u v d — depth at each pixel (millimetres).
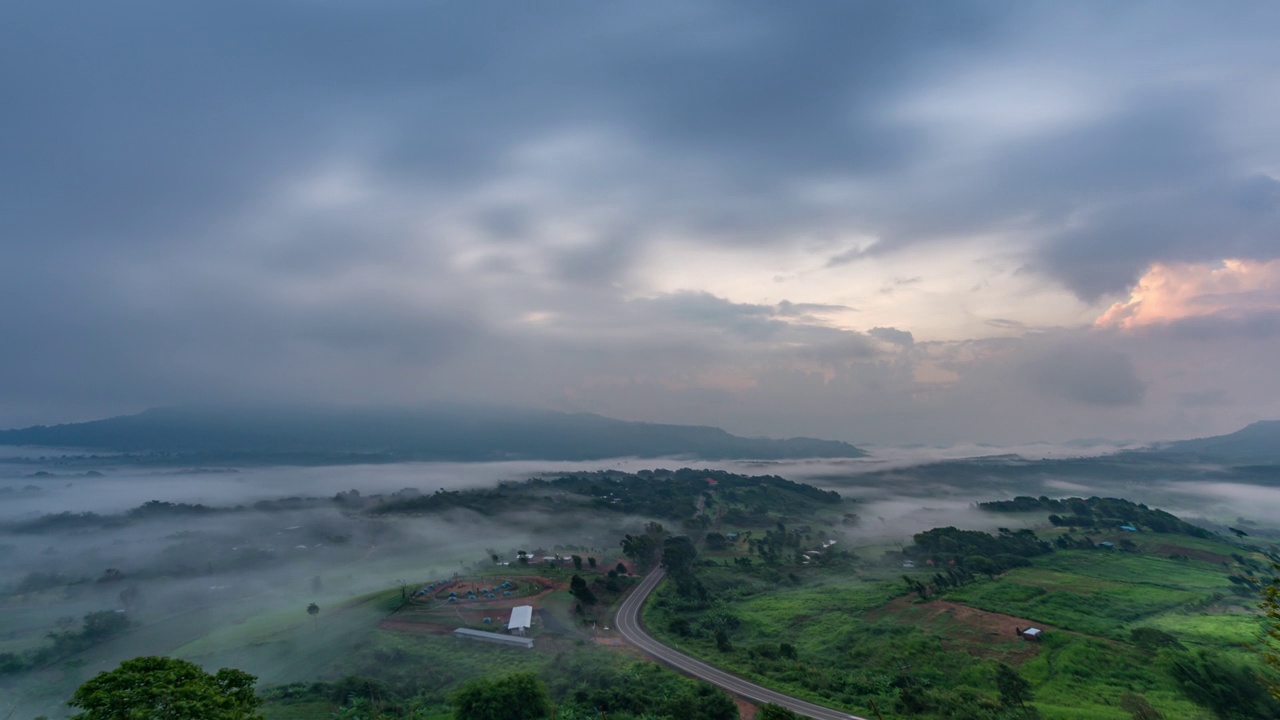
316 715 84438
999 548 198625
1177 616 123375
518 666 102625
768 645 114250
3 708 110375
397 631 122875
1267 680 79250
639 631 126250
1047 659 102438
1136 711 81312
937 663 103750
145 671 41781
